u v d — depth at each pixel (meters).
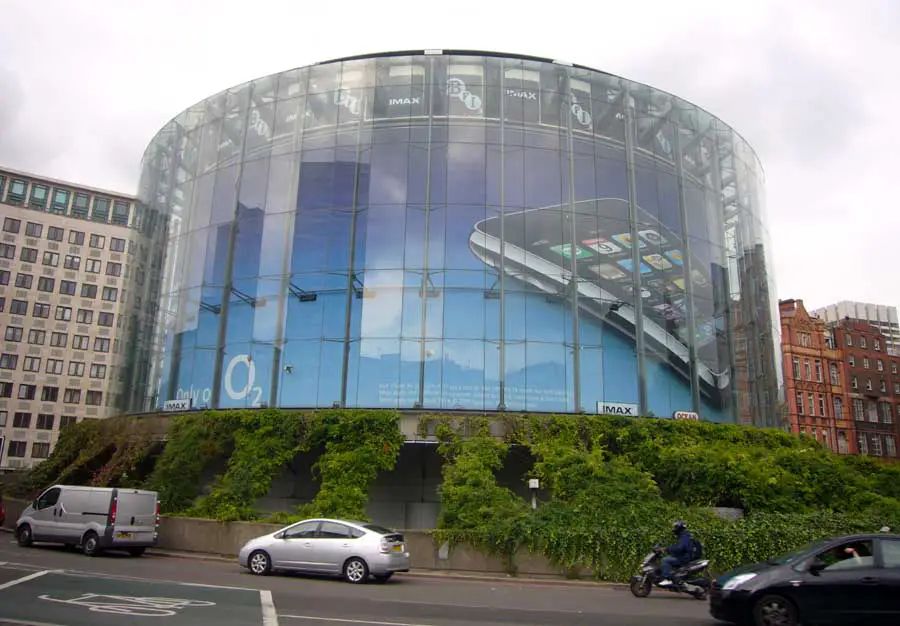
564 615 12.91
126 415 33.28
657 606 14.59
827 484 23.81
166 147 38.16
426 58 32.25
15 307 81.75
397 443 25.81
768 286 36.62
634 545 19.48
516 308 29.11
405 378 28.20
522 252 29.83
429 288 29.11
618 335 29.89
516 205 30.34
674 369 30.61
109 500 21.05
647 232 31.84
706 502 23.62
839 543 11.45
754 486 22.97
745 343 34.12
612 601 15.34
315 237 30.58
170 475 26.23
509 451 26.77
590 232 30.80
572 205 30.88
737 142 37.25
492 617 12.35
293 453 25.97
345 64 32.69
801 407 78.38
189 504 25.86
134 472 30.62
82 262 86.19
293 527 18.17
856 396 82.56
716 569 19.17
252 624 10.44
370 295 29.31
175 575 16.77
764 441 28.73
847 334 84.75
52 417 81.19
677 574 15.71
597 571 19.53
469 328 28.67
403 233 29.83
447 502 22.94
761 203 38.91
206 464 28.73
